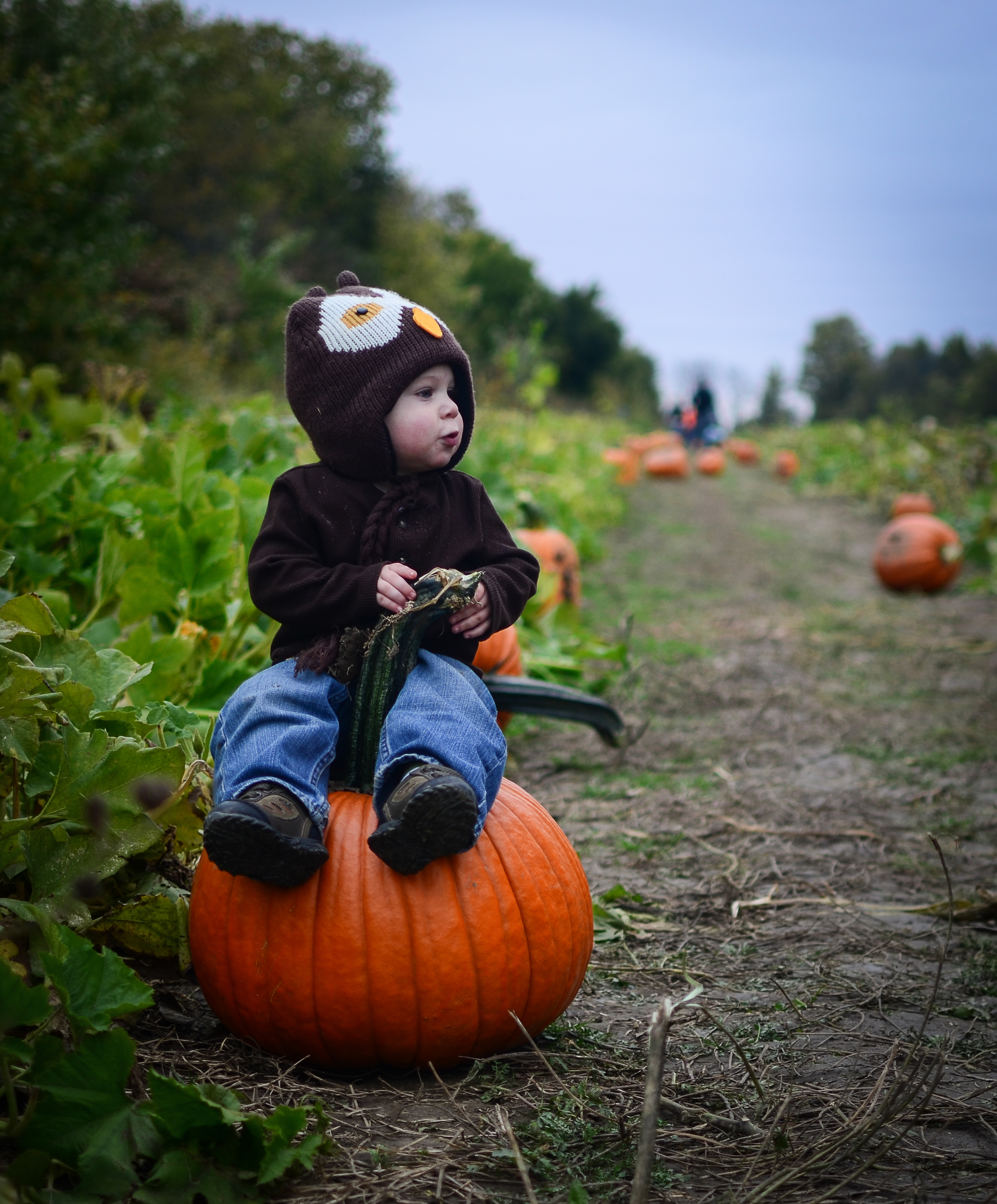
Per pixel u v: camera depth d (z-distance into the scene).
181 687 3.72
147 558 3.84
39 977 2.16
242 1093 2.12
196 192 22.97
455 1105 2.15
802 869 3.86
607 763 5.17
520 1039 2.36
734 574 11.95
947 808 4.56
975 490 15.30
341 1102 2.15
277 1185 1.83
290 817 2.12
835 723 5.92
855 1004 2.79
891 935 3.29
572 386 49.47
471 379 2.48
